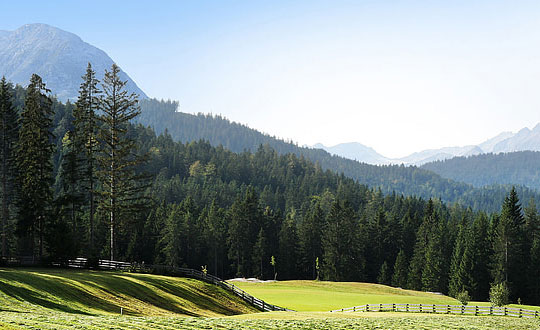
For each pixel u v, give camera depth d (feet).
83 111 200.95
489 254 314.96
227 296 176.65
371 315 152.56
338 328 108.37
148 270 189.06
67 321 84.33
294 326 107.76
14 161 197.26
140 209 201.57
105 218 201.77
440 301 221.25
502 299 207.62
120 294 134.10
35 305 101.55
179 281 172.96
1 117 190.80
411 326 117.19
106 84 193.47
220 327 97.96
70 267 174.81
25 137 187.42
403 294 257.34
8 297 101.30
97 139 197.16
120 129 196.13
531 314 160.45
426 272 333.83
